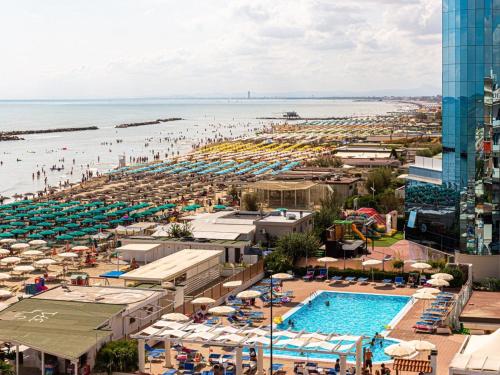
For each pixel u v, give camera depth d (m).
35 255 101.50
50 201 154.75
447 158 88.12
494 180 85.06
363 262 86.62
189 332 53.94
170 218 130.25
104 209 140.50
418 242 94.50
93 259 99.00
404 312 72.06
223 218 114.25
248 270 83.69
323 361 55.72
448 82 87.31
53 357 53.88
